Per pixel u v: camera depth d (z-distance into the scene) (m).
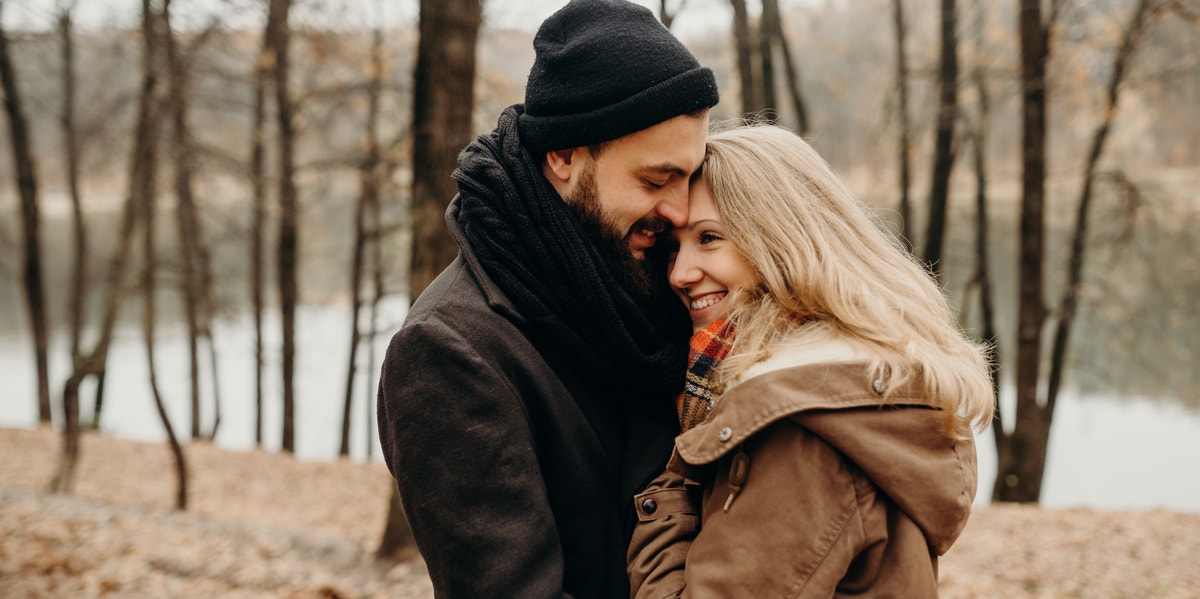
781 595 1.18
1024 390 9.31
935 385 1.28
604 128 1.26
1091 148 10.19
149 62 8.73
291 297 14.75
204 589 5.32
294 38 10.83
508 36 10.05
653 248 1.50
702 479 1.33
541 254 1.30
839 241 1.44
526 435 1.25
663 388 1.41
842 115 14.49
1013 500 9.50
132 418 20.39
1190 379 17.45
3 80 13.30
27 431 14.48
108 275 9.32
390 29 10.90
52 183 16.42
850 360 1.27
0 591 4.84
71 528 6.34
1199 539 6.92
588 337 1.33
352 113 12.21
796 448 1.23
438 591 1.22
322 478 11.74
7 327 30.12
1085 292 10.48
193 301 14.49
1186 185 11.52
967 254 14.39
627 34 1.28
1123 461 14.56
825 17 11.77
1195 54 9.41
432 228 4.94
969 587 5.85
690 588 1.23
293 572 5.70
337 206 16.84
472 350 1.23
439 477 1.20
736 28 9.12
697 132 1.32
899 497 1.21
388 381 1.25
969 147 12.29
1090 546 6.85
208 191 13.17
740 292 1.43
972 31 10.59
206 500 10.51
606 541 1.37
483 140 1.41
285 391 14.89
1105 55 9.45
